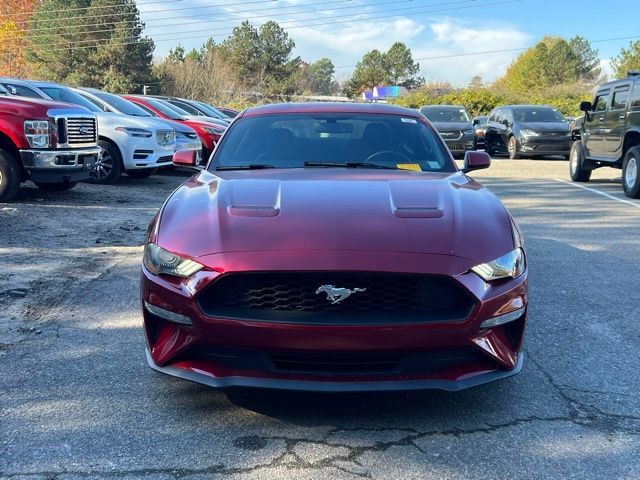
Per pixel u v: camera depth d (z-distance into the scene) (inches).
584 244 288.7
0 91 392.2
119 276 220.8
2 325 171.2
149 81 2281.0
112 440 115.5
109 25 2246.6
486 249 121.7
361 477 105.2
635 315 189.3
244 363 116.9
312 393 120.7
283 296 115.0
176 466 107.7
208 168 174.9
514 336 126.3
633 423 124.2
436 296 116.0
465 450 113.9
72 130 343.9
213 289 116.3
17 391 134.0
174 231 127.0
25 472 105.0
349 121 191.9
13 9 2377.0
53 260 237.8
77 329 170.2
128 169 454.3
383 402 131.6
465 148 804.0
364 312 114.8
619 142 466.3
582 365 152.2
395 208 132.7
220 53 2669.8
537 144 789.2
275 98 2556.6
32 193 390.0
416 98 1643.7
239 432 119.0
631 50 1950.1
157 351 122.7
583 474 107.0
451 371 118.0
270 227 123.0
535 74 3068.4
